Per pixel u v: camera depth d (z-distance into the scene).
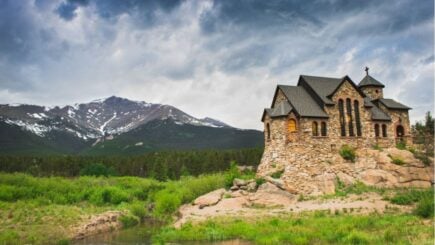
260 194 53.41
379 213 41.94
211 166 137.75
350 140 63.12
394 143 67.56
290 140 59.22
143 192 81.38
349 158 61.44
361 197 50.88
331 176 57.72
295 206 49.47
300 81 68.50
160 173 127.44
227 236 37.69
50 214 53.19
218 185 68.44
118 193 75.12
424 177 59.81
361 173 60.00
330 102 62.38
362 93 65.31
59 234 44.12
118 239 42.97
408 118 71.12
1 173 87.44
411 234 31.14
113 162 152.62
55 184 82.25
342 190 55.75
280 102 65.69
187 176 113.94
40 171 140.50
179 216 53.56
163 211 59.06
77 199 74.25
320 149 60.22
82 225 48.88
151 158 156.25
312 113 61.06
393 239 29.94
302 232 34.84
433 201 40.66
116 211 59.94
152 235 44.06
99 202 72.25
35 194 74.00
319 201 50.75
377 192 53.44
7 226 45.94
